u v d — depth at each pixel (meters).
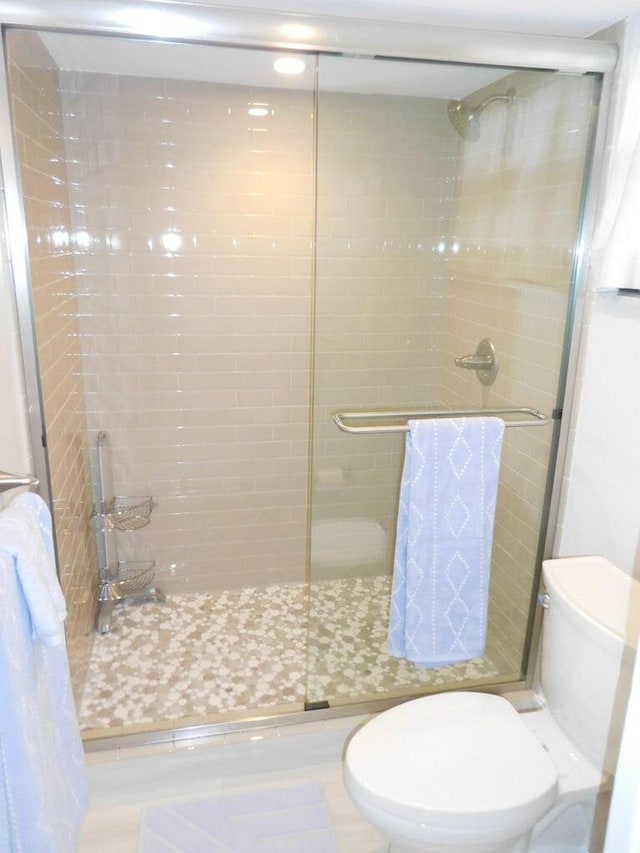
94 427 2.43
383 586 2.49
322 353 2.41
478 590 1.88
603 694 1.42
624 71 1.59
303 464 2.65
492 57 1.59
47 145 1.86
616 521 1.70
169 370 2.45
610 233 1.58
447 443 1.73
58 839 1.14
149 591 2.64
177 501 2.59
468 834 1.30
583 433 1.82
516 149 1.98
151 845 1.63
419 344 2.46
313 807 1.75
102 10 1.37
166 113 2.20
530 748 1.44
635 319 1.58
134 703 2.05
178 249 2.34
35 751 1.02
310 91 2.26
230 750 1.87
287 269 2.42
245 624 2.51
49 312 1.80
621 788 0.65
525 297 1.98
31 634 1.04
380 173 2.30
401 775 1.36
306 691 2.06
